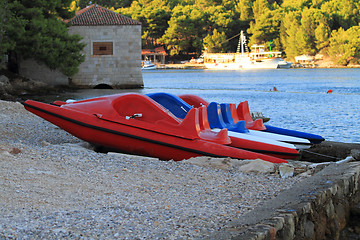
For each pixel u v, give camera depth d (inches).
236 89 2071.9
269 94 1769.2
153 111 435.5
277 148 447.2
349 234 273.6
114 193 267.7
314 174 322.3
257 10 5728.3
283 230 206.1
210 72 4527.6
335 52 4776.1
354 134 845.8
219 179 317.4
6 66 1843.0
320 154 508.1
